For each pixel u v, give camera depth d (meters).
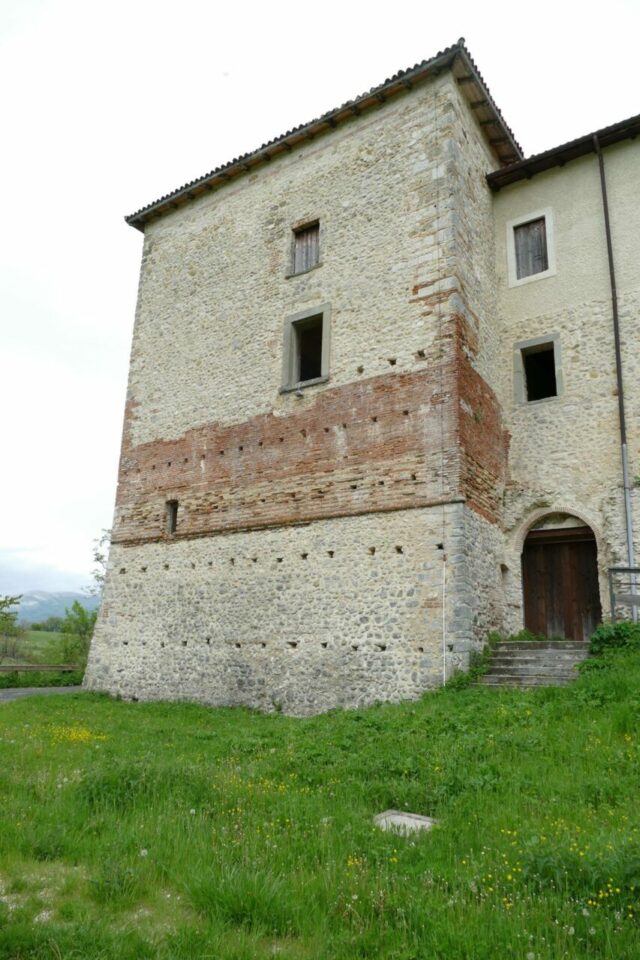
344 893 3.72
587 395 12.33
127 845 4.46
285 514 12.69
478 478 11.50
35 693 15.57
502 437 12.88
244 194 15.54
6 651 29.38
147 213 17.05
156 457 15.20
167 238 16.84
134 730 9.41
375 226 13.03
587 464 12.04
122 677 14.09
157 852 4.30
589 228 13.03
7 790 5.72
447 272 11.81
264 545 12.82
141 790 5.52
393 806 5.45
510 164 15.02
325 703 11.14
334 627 11.45
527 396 13.53
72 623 27.19
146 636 14.04
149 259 17.08
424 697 9.75
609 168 13.06
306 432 12.83
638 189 12.66
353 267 13.11
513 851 4.18
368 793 5.61
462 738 6.96
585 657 9.88
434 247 12.09
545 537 12.44
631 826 4.43
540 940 3.17
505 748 6.47
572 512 12.01
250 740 7.91
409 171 12.83
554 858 3.83
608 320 12.43
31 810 5.11
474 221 13.10
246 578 12.88
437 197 12.30
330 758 6.70
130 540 15.09
